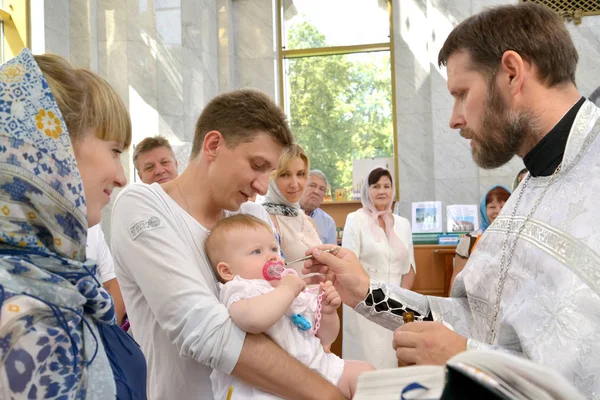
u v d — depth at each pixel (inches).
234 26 330.0
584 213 46.6
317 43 331.6
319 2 332.2
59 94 38.9
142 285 55.1
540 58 51.8
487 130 54.6
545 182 52.6
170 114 276.4
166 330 53.9
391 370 31.1
